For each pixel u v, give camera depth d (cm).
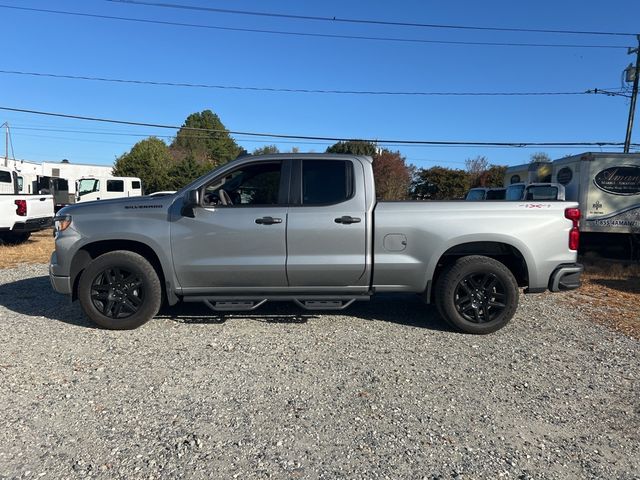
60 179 2928
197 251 544
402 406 375
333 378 426
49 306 659
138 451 308
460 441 327
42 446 312
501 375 439
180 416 355
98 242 564
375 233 547
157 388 401
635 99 2711
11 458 298
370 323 593
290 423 347
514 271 594
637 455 314
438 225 548
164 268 546
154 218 547
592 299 755
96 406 368
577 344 529
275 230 541
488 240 549
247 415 358
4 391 391
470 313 557
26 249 1289
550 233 555
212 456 304
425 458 306
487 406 378
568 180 1395
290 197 550
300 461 301
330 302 560
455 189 4678
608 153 1291
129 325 548
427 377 431
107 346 500
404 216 548
